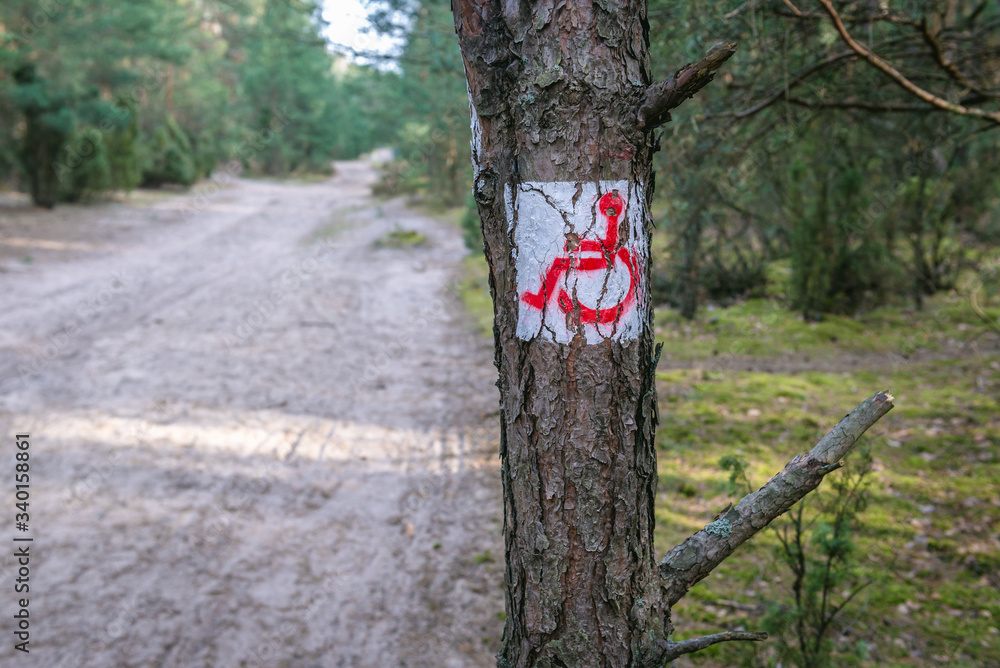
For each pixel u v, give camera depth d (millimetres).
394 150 28281
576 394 1259
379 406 6727
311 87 37344
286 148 37062
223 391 6910
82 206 19141
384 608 3727
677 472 5125
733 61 4535
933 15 4629
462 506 4824
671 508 4609
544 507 1296
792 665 3033
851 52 4137
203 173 28906
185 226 17719
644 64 1261
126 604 3654
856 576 3775
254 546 4273
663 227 8875
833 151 8281
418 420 6410
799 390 6734
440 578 3992
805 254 8891
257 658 3322
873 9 4074
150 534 4332
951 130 5965
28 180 17812
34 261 12156
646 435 1322
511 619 1386
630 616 1310
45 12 17359
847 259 9172
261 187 29750
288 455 5566
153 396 6660
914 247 9562
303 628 3553
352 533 4473
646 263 1311
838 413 6148
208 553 4168
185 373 7383
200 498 4812
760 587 3715
